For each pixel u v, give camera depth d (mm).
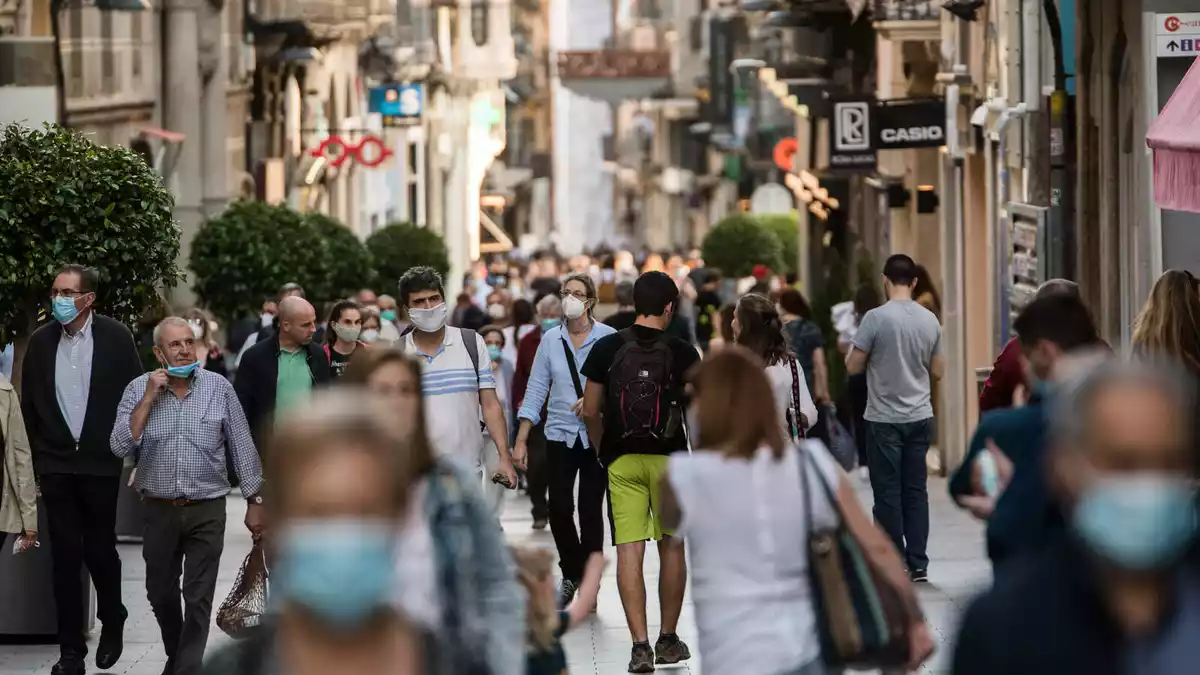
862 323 29609
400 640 7945
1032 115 40094
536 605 12234
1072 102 40688
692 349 23922
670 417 23609
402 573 9883
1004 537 12945
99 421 24062
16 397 23484
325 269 60844
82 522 24266
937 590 29219
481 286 88812
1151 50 31719
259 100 86500
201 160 73562
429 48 136125
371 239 93750
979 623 8664
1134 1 34594
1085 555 8531
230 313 59594
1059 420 8625
